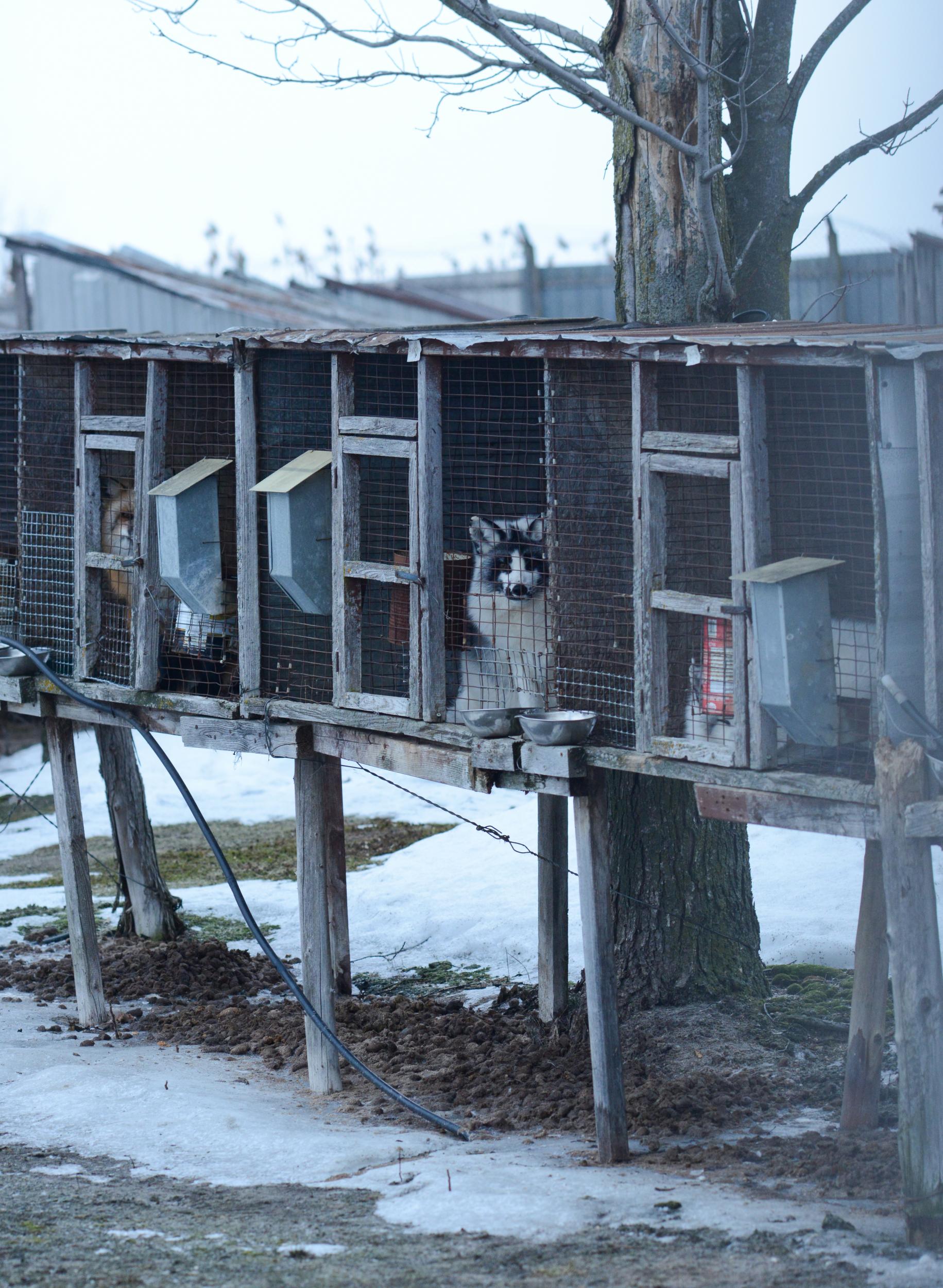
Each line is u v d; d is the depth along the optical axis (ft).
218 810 47.96
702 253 23.13
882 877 17.57
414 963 30.42
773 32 24.09
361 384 21.18
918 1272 13.38
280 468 22.02
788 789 15.51
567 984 24.68
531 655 19.08
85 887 26.89
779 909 30.04
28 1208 16.79
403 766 20.06
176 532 21.99
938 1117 14.38
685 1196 16.14
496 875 35.73
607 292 73.31
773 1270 13.70
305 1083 22.94
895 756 14.33
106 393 25.20
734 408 18.03
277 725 21.77
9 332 24.98
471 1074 22.76
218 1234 15.66
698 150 21.34
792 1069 21.24
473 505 19.70
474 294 77.46
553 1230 15.23
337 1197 16.88
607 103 21.04
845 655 16.38
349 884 36.81
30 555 26.27
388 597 20.99
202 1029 26.68
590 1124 19.81
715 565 17.84
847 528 16.66
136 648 23.63
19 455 25.96
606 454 18.26
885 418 14.15
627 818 23.94
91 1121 20.33
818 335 15.30
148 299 64.08
